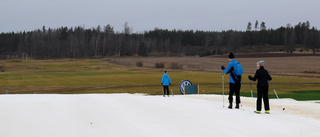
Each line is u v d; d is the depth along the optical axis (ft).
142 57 564.30
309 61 372.58
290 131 24.23
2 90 128.36
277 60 396.98
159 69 309.63
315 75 222.48
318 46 614.75
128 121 27.43
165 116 30.45
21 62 479.82
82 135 21.81
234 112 33.94
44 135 21.70
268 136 22.47
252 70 287.28
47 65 414.41
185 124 26.32
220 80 182.80
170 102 44.80
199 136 21.97
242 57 472.03
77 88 138.00
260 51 629.10
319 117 32.55
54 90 129.39
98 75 231.30
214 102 46.11
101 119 28.27
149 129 24.06
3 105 37.32
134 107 37.63
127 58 530.27
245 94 92.53
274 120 29.30
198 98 55.11
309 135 22.97
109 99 49.57
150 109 35.73
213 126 25.66
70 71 303.89
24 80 182.29
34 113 31.22
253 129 24.79
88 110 34.14
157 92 117.91
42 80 182.91
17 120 27.12
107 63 431.84
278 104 46.88
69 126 24.88
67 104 39.86
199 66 346.13
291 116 32.63
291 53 511.81
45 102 42.01
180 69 306.55
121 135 21.91
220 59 460.14
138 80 184.44
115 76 218.79
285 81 177.47
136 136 21.66
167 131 23.44
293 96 82.64
